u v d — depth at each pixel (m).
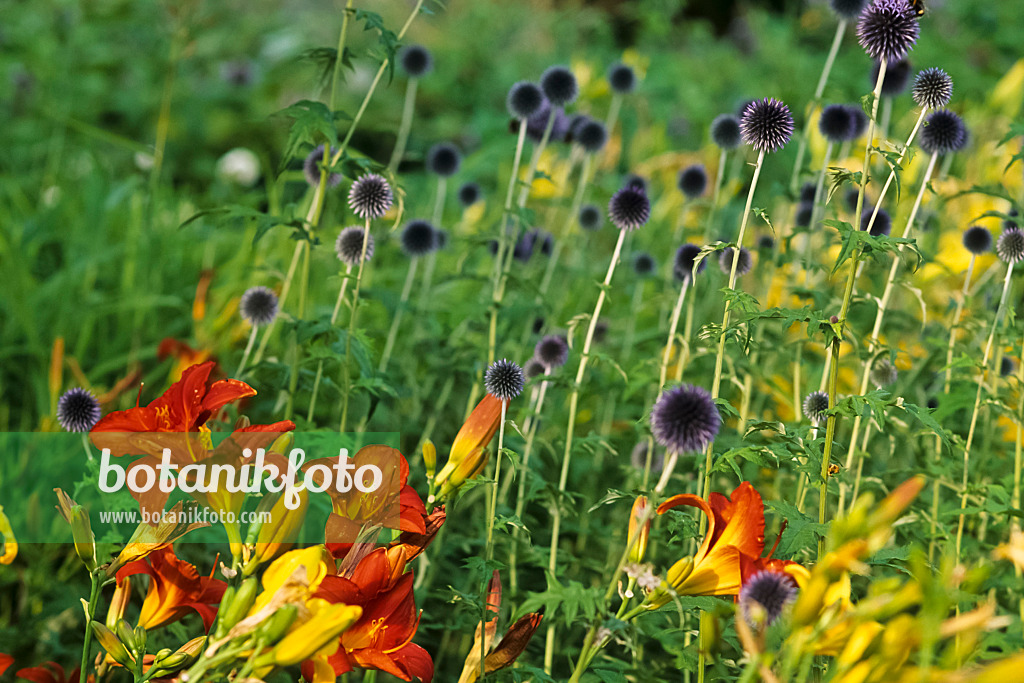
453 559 2.21
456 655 2.07
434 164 2.71
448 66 6.01
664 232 3.29
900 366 2.25
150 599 1.75
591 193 2.82
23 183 3.69
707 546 1.67
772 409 2.33
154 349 2.61
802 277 2.31
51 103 4.39
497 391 1.80
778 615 1.63
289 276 2.23
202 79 5.39
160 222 3.23
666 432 1.67
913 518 1.91
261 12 6.41
